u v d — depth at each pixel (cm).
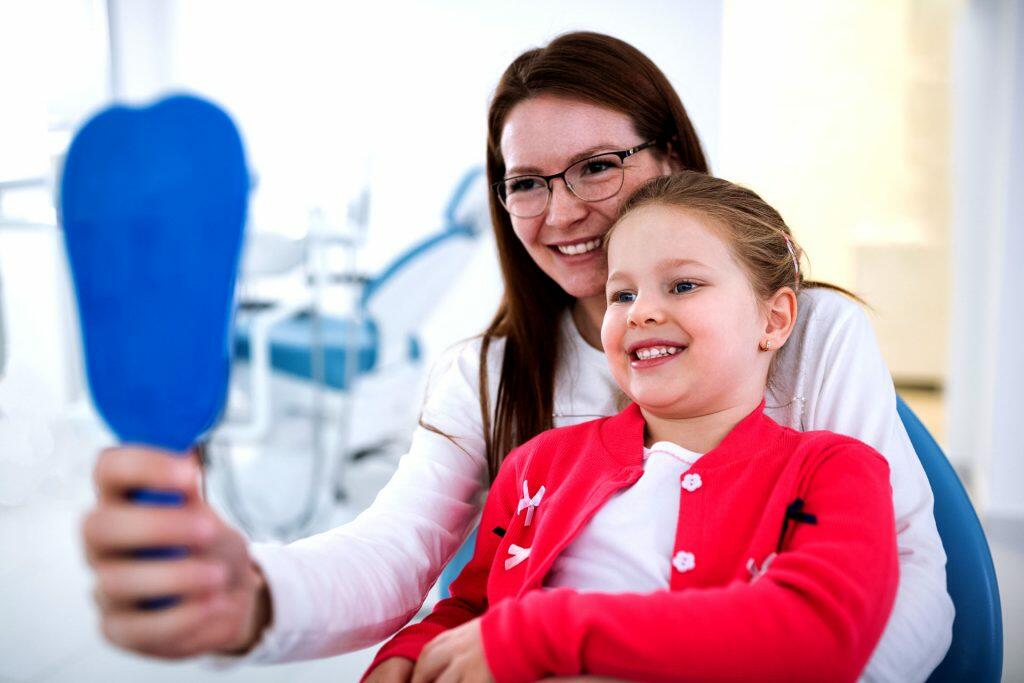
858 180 495
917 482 82
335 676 164
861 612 60
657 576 71
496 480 90
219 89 430
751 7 497
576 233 96
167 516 47
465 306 394
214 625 53
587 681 60
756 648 58
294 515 267
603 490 77
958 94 354
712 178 89
